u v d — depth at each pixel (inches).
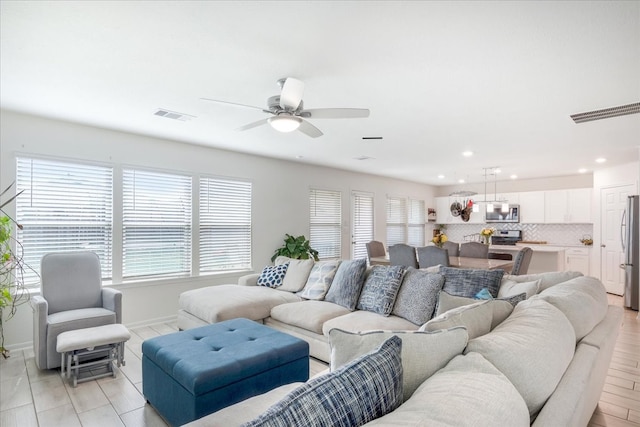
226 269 209.6
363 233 299.9
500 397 38.2
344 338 51.9
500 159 230.2
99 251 164.6
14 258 139.2
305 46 86.9
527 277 107.7
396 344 45.4
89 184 161.6
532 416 48.1
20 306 142.7
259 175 225.8
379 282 129.3
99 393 104.6
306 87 112.0
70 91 117.6
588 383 53.8
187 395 77.7
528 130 159.8
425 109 132.1
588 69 97.9
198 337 100.1
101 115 143.3
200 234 198.4
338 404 35.2
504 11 72.0
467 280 109.5
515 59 92.6
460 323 59.2
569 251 280.7
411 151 207.6
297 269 169.0
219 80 107.7
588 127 154.4
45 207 150.3
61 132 152.7
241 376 82.7
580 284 87.4
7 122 140.7
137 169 174.7
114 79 107.5
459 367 45.5
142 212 177.3
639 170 207.0
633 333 166.1
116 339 115.3
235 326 110.0
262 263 226.5
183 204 192.4
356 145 193.2
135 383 111.2
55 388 107.6
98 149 162.6
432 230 381.4
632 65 95.0
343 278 141.3
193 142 189.6
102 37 83.4
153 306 179.8
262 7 71.6
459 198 351.6
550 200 297.6
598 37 81.3
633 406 98.0
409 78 104.8
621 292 242.5
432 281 114.5
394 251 197.6
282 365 92.0
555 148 196.1
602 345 66.7
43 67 99.4
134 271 174.9
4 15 74.3
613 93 115.3
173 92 118.0
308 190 255.8
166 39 84.2
